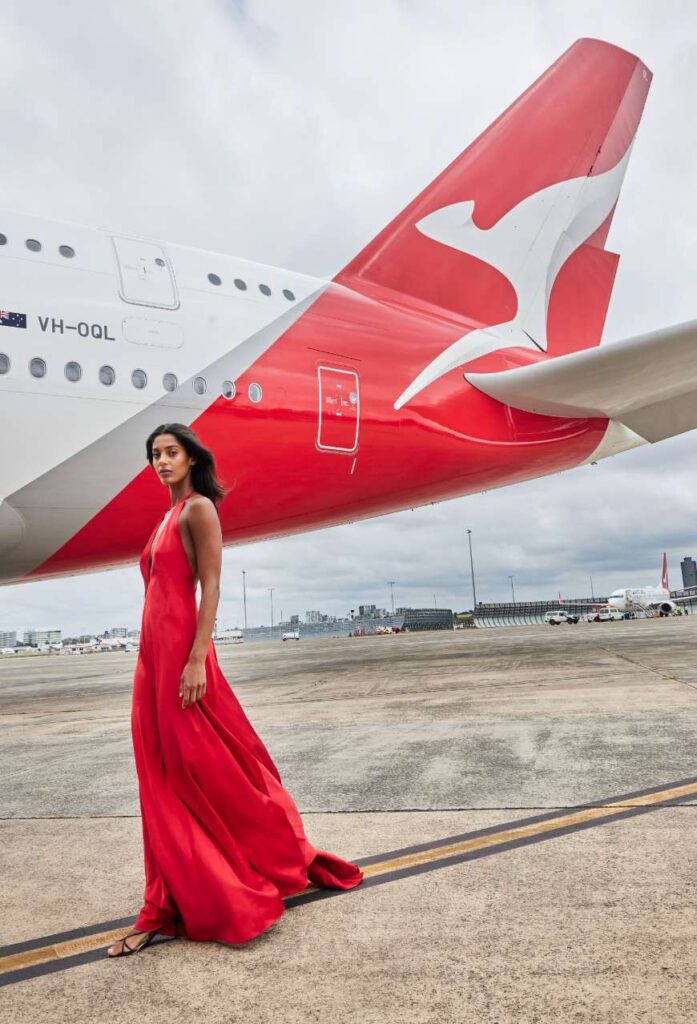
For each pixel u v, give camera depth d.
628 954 1.95
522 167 16.12
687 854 2.70
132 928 2.31
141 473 9.59
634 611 60.09
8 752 5.85
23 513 9.11
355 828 3.23
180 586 2.42
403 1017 1.70
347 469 11.73
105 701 10.05
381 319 12.68
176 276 10.52
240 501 10.95
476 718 6.17
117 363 9.48
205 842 2.23
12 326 8.83
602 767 4.14
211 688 2.38
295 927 2.24
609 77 17.47
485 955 1.99
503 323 15.62
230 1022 1.72
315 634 91.62
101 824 3.57
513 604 68.75
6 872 2.88
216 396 10.16
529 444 14.33
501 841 2.96
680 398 14.28
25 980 1.98
